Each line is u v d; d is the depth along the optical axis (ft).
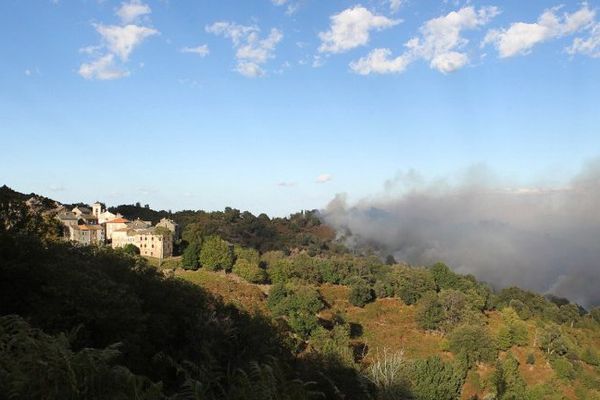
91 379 27.48
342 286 350.02
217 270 333.21
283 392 42.19
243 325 90.89
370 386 96.58
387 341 237.86
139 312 72.49
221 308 107.34
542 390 172.55
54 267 67.56
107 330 64.54
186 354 73.05
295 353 114.42
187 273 311.88
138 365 61.52
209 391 44.14
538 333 251.80
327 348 129.80
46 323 57.57
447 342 224.12
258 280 316.19
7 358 27.78
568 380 208.44
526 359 227.40
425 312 266.77
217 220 560.20
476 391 178.29
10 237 68.74
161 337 77.36
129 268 97.76
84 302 63.05
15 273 64.03
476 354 209.77
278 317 205.36
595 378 209.87
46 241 86.79
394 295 337.72
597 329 326.65
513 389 172.45
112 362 51.67
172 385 61.00
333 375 92.58
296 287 276.21
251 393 38.75
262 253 466.70
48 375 26.20
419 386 116.06
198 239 353.10
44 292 64.13
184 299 95.04
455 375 133.59
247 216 616.39
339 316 235.61
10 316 33.45
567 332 293.02
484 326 255.09
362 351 211.82
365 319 277.23
